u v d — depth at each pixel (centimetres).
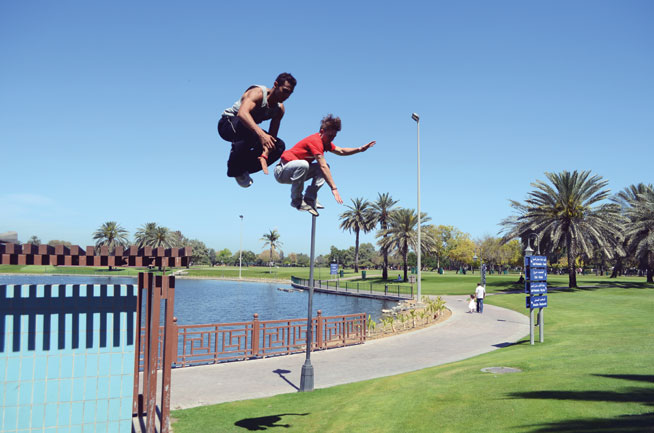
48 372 710
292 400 1047
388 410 861
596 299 3344
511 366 1202
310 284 1197
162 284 747
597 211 4384
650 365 1037
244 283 8600
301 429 819
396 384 1102
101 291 740
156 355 749
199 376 1314
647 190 4834
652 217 4519
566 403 749
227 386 1197
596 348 1402
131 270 10656
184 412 952
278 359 1575
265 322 1638
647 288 4406
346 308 4097
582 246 4309
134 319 756
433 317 2764
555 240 4306
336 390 1123
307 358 1166
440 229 10900
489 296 4156
